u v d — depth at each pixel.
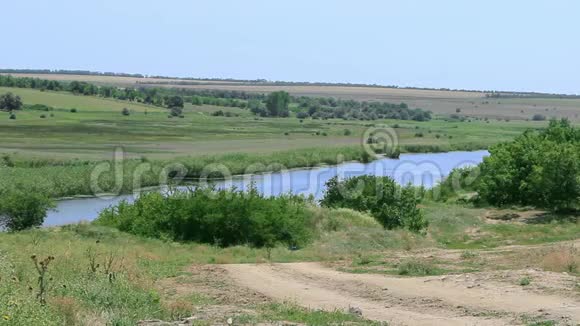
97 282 16.73
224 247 34.62
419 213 38.97
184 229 35.84
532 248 27.34
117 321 12.98
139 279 19.08
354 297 17.80
